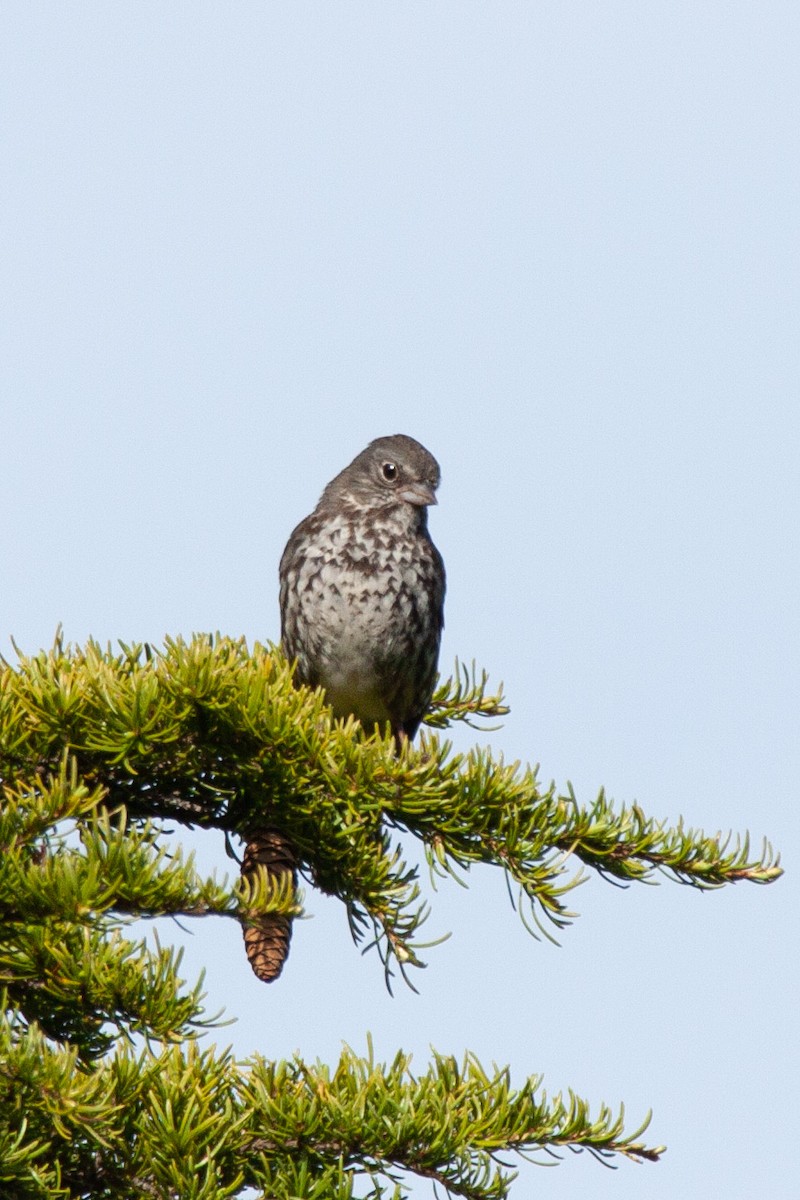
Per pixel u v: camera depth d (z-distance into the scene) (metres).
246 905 7.46
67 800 7.31
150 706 8.43
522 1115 7.39
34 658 8.93
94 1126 6.69
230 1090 7.19
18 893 6.95
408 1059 7.47
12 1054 6.54
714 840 8.77
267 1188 6.86
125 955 7.21
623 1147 7.43
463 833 8.80
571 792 8.74
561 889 8.54
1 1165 6.39
